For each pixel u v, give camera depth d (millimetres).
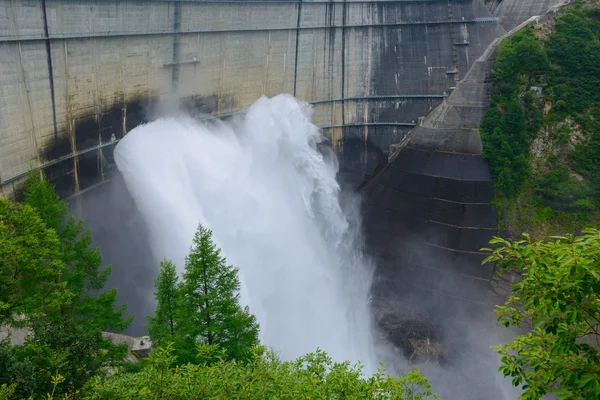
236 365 18953
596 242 14305
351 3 73562
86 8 46906
